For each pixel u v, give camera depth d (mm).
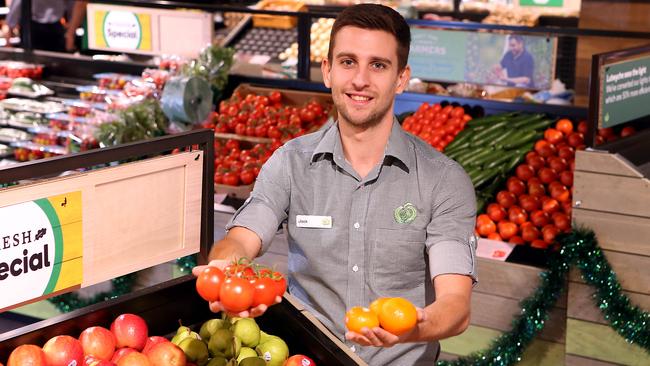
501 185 5043
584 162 4039
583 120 5309
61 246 2275
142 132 5660
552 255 4172
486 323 4352
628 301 4035
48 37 7547
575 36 5398
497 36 5508
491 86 5629
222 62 6051
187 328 2406
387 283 2512
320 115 5824
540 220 4605
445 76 5719
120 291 4875
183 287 2467
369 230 2490
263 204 2510
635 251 4004
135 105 5719
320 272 2541
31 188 2186
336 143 2488
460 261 2354
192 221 2621
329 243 2514
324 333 2359
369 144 2447
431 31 5664
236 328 2369
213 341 2312
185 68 6039
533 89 5535
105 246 2389
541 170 5012
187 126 5605
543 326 4250
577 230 4102
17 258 2182
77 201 2291
